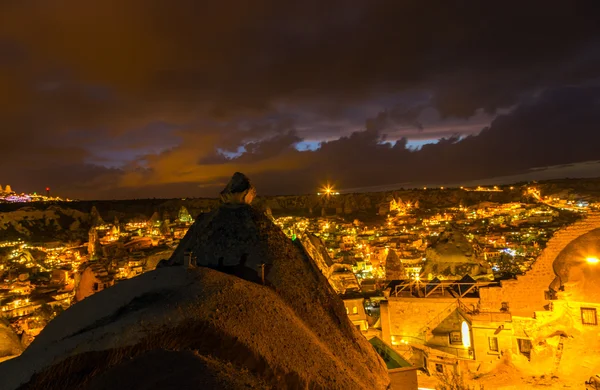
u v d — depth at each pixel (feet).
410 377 53.26
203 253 37.04
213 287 29.14
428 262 139.03
